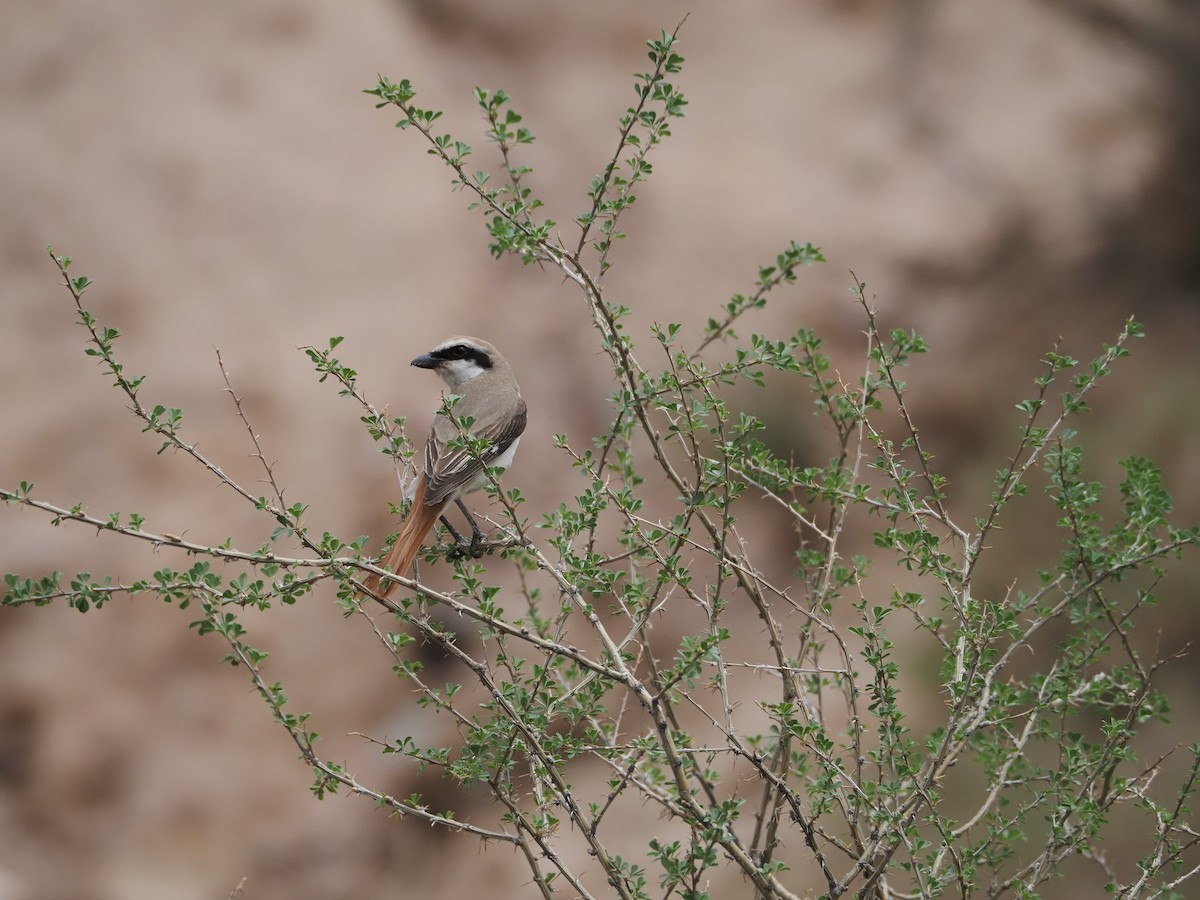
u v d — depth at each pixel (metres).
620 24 20.92
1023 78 21.27
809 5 21.67
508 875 13.81
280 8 19.53
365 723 14.84
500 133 5.80
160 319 17.09
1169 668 13.23
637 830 12.70
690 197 19.56
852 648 11.77
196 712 14.98
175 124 18.34
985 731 6.10
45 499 15.88
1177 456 16.77
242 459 16.16
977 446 18.69
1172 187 20.86
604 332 5.88
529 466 16.62
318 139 18.69
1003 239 20.06
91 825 14.52
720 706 13.41
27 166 17.94
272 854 14.28
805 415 17.09
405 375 17.06
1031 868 5.39
